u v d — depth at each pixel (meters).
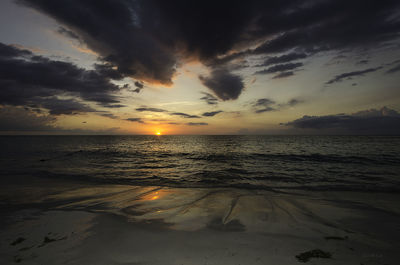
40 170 13.21
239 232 4.14
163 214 5.27
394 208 5.86
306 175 11.27
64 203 6.32
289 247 3.49
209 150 29.91
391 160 16.88
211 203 6.28
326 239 3.84
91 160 18.69
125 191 7.90
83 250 3.39
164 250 3.39
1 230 4.26
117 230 4.24
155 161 18.06
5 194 7.46
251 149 30.34
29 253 3.30
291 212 5.45
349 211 5.57
